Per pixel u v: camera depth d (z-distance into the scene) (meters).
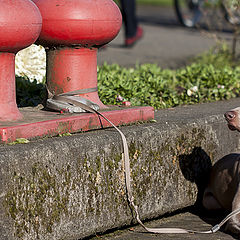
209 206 6.79
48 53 6.02
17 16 4.98
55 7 5.64
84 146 5.22
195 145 6.53
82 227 5.25
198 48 17.64
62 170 5.02
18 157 4.64
